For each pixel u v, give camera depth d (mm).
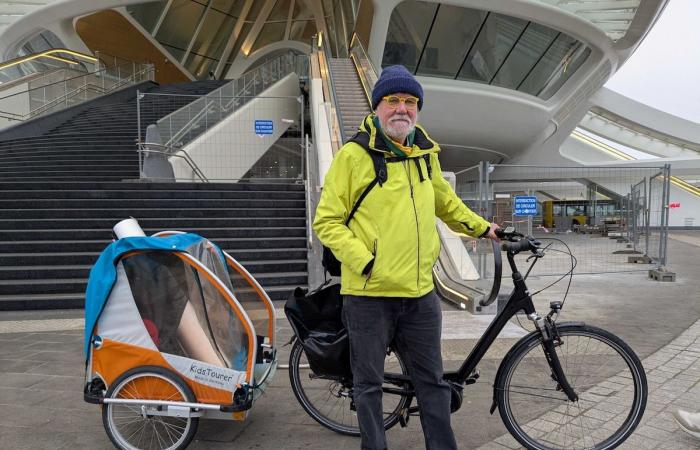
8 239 7469
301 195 9766
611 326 5047
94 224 7934
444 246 6926
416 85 2018
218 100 13039
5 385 3506
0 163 11148
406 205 2039
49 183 9078
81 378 3648
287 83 16469
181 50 28734
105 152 12016
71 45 24797
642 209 13250
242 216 8797
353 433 2709
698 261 11031
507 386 2455
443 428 2156
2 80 18703
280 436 2713
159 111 15672
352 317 2098
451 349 4188
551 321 2400
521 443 2445
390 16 18375
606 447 2422
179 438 2514
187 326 2475
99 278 2426
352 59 18641
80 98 17828
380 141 2035
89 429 2828
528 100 22781
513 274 2379
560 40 20922
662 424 2787
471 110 21766
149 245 2398
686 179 34375
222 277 2904
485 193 7633
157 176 10477
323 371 2352
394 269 2004
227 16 27984
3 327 5195
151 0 22953
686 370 3680
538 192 29031
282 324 5242
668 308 5922
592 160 33281
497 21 19297
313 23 29922
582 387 2479
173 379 2412
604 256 11969
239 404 2381
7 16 23797
